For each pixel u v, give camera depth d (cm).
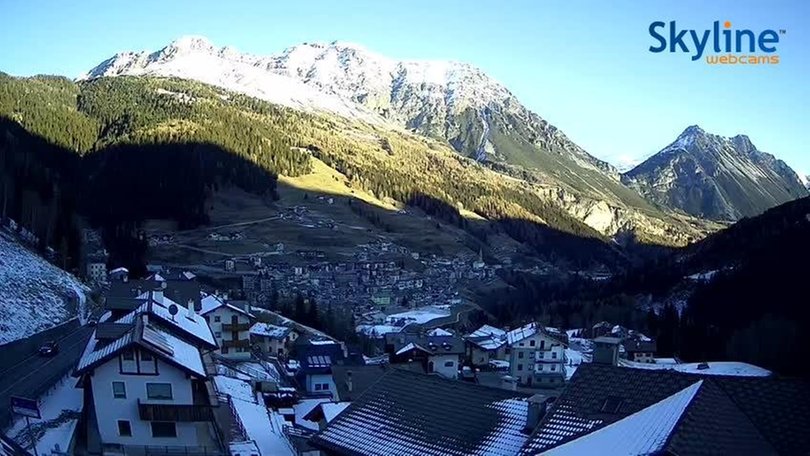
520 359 7525
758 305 10500
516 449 2239
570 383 2397
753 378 2256
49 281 6812
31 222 9456
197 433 3478
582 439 2088
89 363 3241
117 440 3253
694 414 1995
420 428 2552
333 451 2622
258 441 3656
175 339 3653
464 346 8031
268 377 5981
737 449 1941
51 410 3512
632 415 2138
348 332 10412
